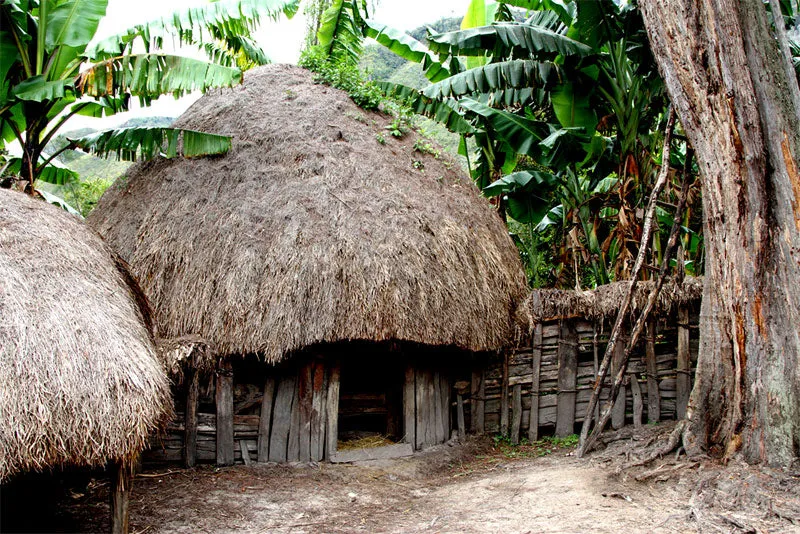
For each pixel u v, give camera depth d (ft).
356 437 26.53
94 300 15.57
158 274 23.88
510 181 32.09
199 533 16.48
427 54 34.96
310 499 19.43
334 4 34.22
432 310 23.57
